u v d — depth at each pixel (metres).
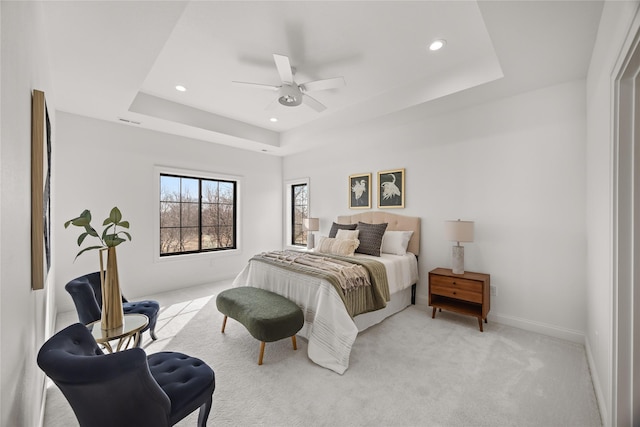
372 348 2.46
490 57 2.57
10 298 0.82
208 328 2.90
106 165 3.63
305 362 2.25
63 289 3.30
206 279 4.67
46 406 1.76
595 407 1.72
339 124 3.98
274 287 3.00
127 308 2.46
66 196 3.35
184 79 3.05
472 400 1.78
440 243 3.52
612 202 1.43
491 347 2.47
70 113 3.37
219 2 1.92
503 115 2.98
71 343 1.17
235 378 2.03
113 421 1.02
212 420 1.62
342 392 1.87
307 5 1.95
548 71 2.40
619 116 1.39
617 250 1.39
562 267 2.65
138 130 3.91
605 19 1.60
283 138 5.02
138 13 1.70
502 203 3.00
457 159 3.35
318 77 2.96
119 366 0.94
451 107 3.21
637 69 1.31
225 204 5.12
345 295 2.51
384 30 2.22
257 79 3.02
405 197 3.87
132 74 2.43
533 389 1.89
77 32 1.87
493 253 3.07
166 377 1.41
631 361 1.36
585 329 2.51
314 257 3.29
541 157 2.76
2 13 0.75
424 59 2.65
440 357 2.30
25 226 1.06
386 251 3.75
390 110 3.35
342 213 4.73
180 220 4.52
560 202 2.66
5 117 0.77
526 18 1.74
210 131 4.10
